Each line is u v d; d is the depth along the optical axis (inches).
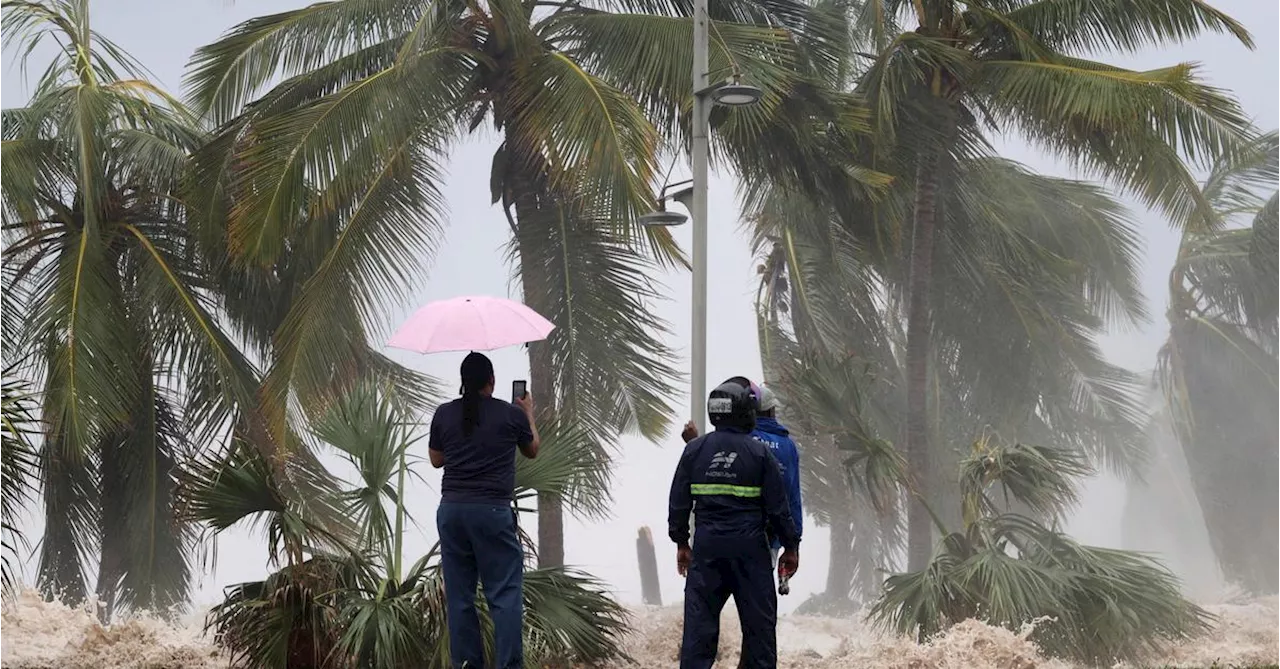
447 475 425.4
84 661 611.5
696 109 721.0
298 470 949.8
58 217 1019.9
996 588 608.7
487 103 934.4
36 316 940.6
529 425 432.1
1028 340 1334.9
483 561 421.7
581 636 532.1
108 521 1039.6
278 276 1029.8
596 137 777.6
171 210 1045.8
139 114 1036.5
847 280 1366.9
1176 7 933.2
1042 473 664.4
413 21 908.6
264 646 486.3
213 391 1010.7
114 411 916.6
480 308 437.4
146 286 994.1
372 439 528.7
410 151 874.1
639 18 878.4
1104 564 639.8
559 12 930.7
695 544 401.4
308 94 922.1
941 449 1317.7
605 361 912.9
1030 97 944.9
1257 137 928.9
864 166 967.0
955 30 997.8
